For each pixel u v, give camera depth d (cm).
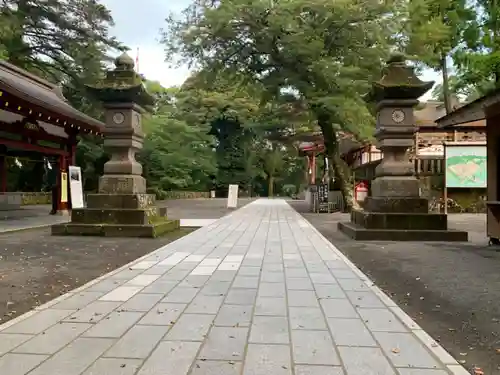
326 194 2227
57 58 2739
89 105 2766
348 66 1831
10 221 1509
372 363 327
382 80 1164
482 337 397
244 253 850
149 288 557
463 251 904
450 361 334
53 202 1870
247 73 2128
